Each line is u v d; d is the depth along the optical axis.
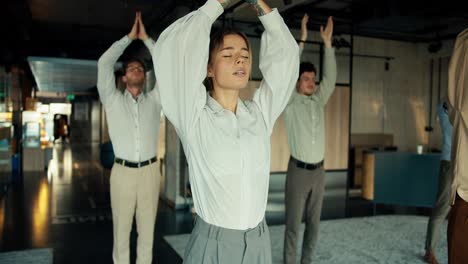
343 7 6.10
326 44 3.21
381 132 7.75
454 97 1.93
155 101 3.18
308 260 3.24
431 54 7.73
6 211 5.66
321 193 3.21
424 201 5.77
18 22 6.43
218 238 1.25
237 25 6.00
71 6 6.14
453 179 1.92
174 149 5.99
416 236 4.54
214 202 1.24
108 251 3.98
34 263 3.60
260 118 1.36
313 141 3.10
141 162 3.05
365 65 7.54
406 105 7.93
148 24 7.01
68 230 4.74
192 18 1.21
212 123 1.23
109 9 6.31
